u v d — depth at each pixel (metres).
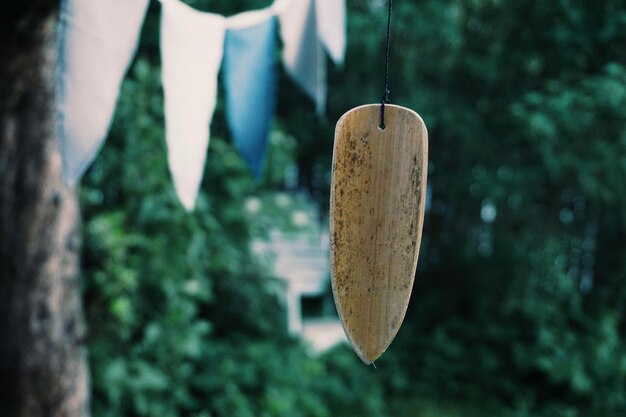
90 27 1.05
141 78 3.40
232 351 3.90
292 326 5.10
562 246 5.04
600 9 4.62
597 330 4.71
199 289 3.51
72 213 2.18
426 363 4.98
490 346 5.04
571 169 4.73
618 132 4.59
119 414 3.10
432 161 5.69
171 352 3.36
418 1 5.12
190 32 1.16
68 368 2.21
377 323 0.79
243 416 3.48
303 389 4.00
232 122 1.48
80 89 1.06
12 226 2.00
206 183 3.93
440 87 5.51
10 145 1.94
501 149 5.28
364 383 4.56
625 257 5.05
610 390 4.53
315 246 5.60
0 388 2.09
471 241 5.65
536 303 4.85
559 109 4.39
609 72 4.43
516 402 4.58
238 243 4.09
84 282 2.99
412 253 0.78
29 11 1.70
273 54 1.51
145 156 3.28
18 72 1.85
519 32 5.05
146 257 3.27
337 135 0.78
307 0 1.86
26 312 2.07
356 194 0.78
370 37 5.00
